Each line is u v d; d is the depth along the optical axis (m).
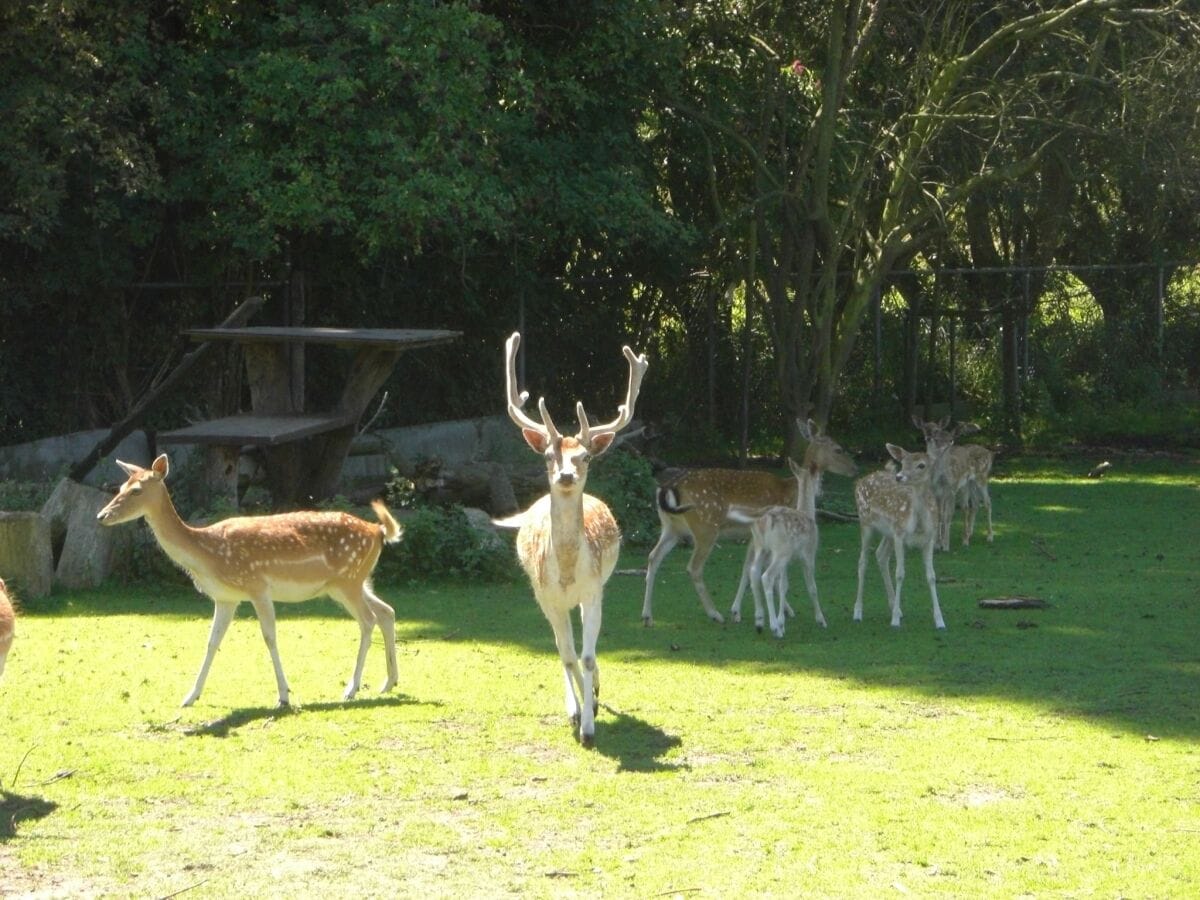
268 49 15.65
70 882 5.39
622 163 18.34
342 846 5.75
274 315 18.09
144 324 17.38
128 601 11.67
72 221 15.79
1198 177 20.88
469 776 6.64
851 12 19.16
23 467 15.05
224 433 12.20
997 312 23.72
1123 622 10.48
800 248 20.14
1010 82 20.23
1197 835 5.83
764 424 22.70
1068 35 19.86
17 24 14.51
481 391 20.09
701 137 20.44
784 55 20.72
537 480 15.96
